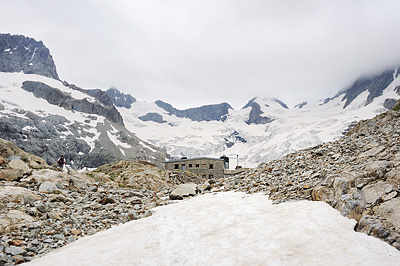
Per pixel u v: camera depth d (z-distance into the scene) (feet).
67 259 34.42
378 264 21.76
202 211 49.62
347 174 39.75
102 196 69.77
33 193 58.29
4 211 46.55
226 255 30.68
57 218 49.37
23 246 38.01
